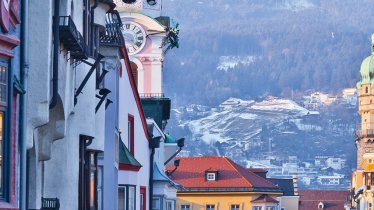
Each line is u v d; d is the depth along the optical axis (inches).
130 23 3981.3
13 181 1243.2
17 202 1266.0
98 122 1855.3
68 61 1509.6
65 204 1625.2
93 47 1728.6
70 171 1644.9
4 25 1210.6
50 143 1478.8
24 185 1293.1
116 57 2124.8
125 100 2471.7
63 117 1478.8
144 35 3978.8
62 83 1461.6
